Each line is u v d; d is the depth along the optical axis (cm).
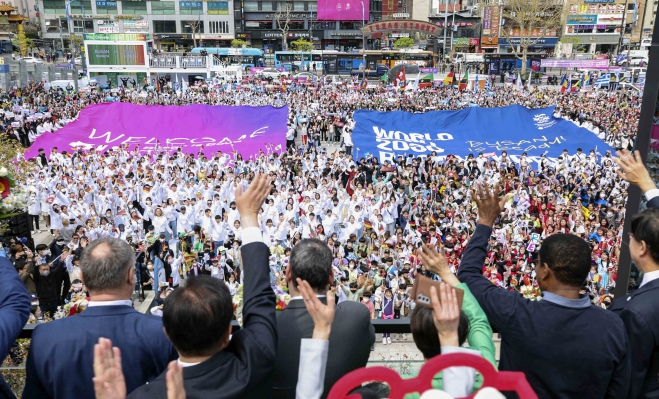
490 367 211
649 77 428
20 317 291
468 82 5572
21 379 398
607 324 278
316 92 5388
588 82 6300
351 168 2581
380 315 1308
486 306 298
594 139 3212
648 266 314
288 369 292
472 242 331
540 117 3403
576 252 279
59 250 1620
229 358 250
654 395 304
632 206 443
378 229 1852
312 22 10038
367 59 7681
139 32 6019
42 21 9669
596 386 276
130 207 2008
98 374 194
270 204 2012
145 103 4759
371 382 271
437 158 2895
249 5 9994
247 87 5591
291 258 300
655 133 421
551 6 7644
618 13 8900
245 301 279
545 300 288
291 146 3338
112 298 294
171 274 1533
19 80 6047
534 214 1977
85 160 2592
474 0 10075
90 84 5747
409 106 4538
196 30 9644
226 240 1800
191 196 2202
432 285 254
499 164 2745
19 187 394
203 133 3344
